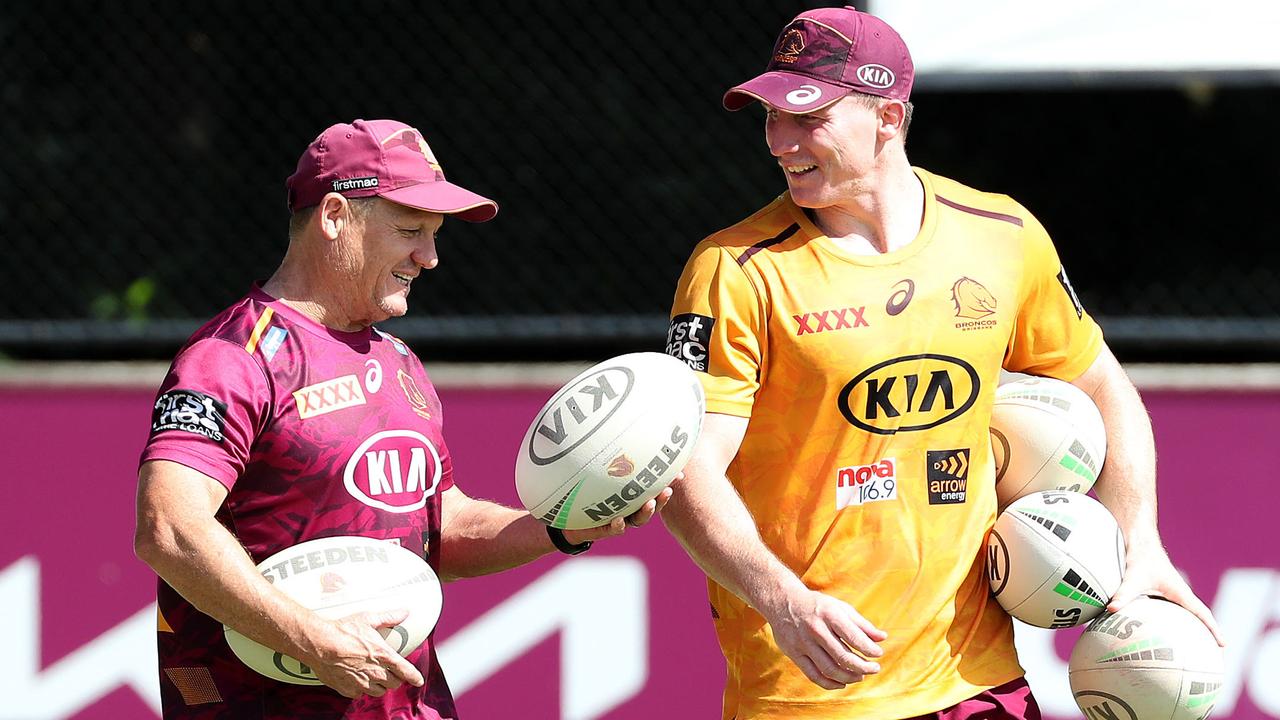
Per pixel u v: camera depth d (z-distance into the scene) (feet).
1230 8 65.10
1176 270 87.92
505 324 71.10
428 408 38.45
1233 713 62.64
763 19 82.02
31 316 81.51
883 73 39.34
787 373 39.37
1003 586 40.50
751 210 81.82
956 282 39.83
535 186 81.82
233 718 35.83
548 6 82.23
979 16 66.03
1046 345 43.01
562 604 63.05
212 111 82.28
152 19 82.07
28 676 62.80
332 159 36.37
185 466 33.86
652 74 82.17
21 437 63.62
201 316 82.12
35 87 82.07
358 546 35.24
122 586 63.31
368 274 36.68
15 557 63.16
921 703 39.47
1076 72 65.62
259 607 33.04
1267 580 63.05
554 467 35.68
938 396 39.55
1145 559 41.34
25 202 81.82
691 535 38.09
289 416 35.47
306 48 82.17
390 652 33.76
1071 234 88.69
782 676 39.93
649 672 62.69
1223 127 87.76
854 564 39.45
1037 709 41.68
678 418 35.94
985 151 88.84
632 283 81.51
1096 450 42.22
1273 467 63.41
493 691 62.85
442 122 82.17
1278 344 71.36
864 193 39.75
